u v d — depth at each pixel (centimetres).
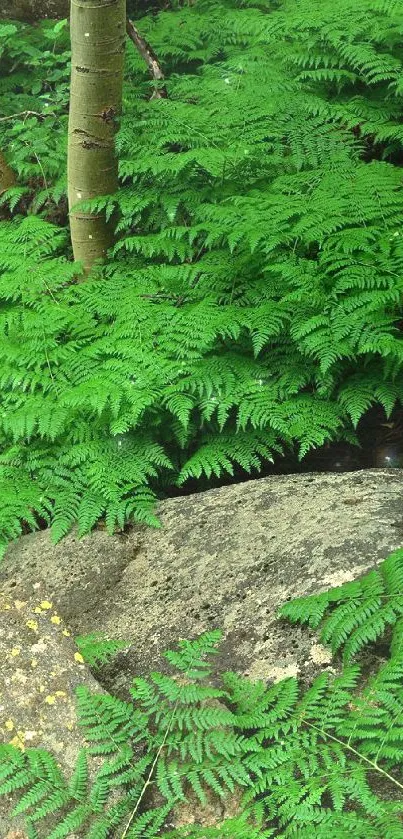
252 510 311
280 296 358
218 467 331
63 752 253
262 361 352
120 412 340
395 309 350
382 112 433
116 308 367
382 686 251
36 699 260
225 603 285
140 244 381
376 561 280
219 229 361
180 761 255
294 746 248
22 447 340
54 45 499
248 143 398
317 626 270
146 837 242
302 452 329
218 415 331
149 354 343
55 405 337
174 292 371
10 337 364
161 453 337
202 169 405
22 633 273
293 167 410
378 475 319
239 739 250
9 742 253
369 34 462
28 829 243
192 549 304
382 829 230
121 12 359
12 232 398
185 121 408
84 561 308
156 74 455
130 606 294
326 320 335
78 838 243
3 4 559
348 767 245
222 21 523
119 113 384
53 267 387
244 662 270
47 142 447
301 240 362
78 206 390
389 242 351
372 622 258
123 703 259
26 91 504
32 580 305
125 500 319
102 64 365
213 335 339
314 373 348
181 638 280
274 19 475
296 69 466
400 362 329
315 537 293
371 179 375
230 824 238
